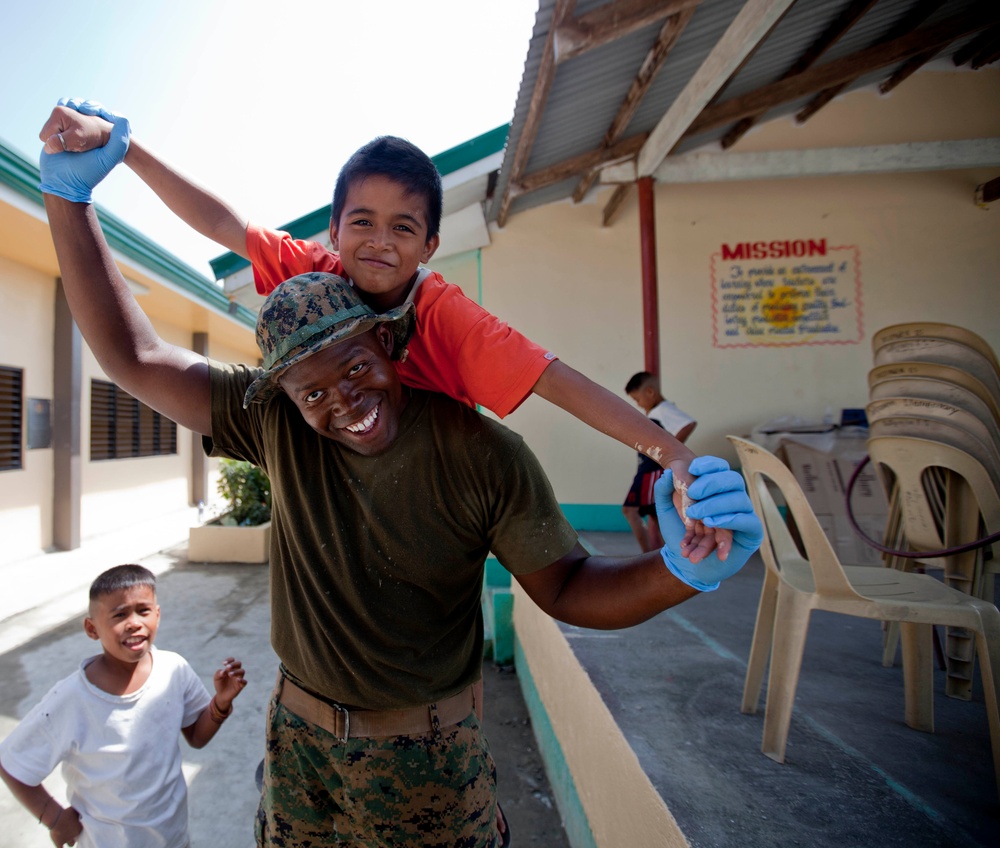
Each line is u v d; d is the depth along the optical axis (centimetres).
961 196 534
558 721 270
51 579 612
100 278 118
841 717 191
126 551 755
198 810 265
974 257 532
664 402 406
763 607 194
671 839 139
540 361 114
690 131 407
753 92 405
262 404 124
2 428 667
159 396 125
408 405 118
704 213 543
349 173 123
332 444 118
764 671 212
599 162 442
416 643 117
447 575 117
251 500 755
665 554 105
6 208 524
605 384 541
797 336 538
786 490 174
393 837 119
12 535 672
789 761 164
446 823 120
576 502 537
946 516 209
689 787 151
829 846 129
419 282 129
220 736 323
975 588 203
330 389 105
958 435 205
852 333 536
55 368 740
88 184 116
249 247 146
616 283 544
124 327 120
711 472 92
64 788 276
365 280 122
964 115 521
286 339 103
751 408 536
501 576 469
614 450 536
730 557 94
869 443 233
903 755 167
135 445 973
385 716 118
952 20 390
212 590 587
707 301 540
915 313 534
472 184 473
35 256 662
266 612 519
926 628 183
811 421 517
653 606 109
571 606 119
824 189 540
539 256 545
